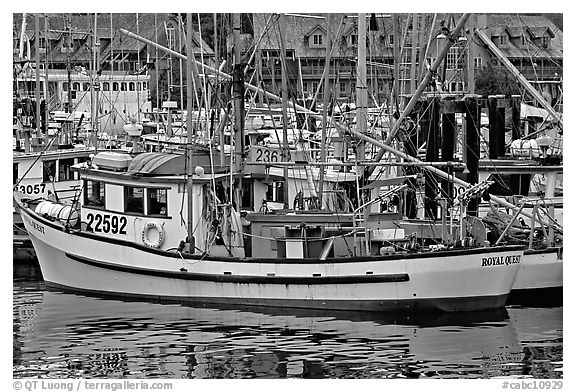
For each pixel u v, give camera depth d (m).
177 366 31.88
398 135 43.47
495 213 42.06
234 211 38.94
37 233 41.94
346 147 40.91
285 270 37.22
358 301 36.56
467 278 36.12
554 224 40.88
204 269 38.22
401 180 38.47
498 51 47.88
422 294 36.12
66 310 38.41
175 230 39.22
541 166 45.97
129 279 39.72
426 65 44.81
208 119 43.50
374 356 32.75
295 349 33.44
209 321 36.69
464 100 41.66
